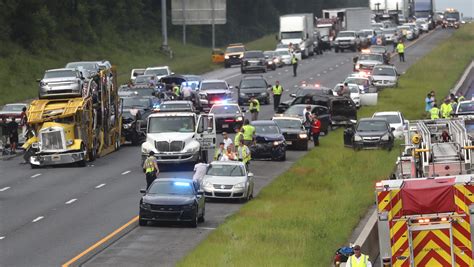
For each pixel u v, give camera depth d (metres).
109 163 130.00
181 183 89.31
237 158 113.12
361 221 87.25
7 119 154.75
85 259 73.81
